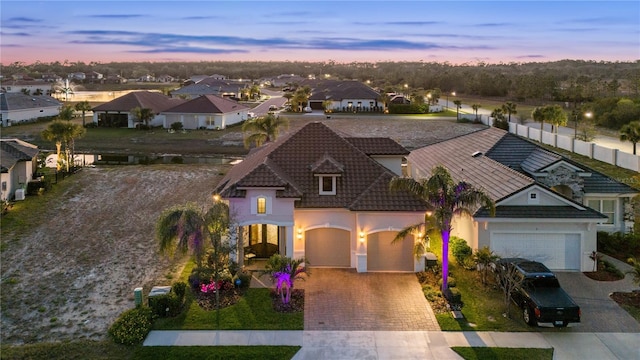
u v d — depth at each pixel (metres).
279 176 24.70
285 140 30.06
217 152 63.09
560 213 23.98
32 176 43.41
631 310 20.41
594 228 24.28
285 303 20.78
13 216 33.19
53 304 21.39
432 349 17.53
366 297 21.89
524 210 24.16
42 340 18.39
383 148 31.83
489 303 21.16
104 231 30.80
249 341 18.00
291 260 21.23
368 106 105.94
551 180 28.23
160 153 62.47
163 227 22.08
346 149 28.36
